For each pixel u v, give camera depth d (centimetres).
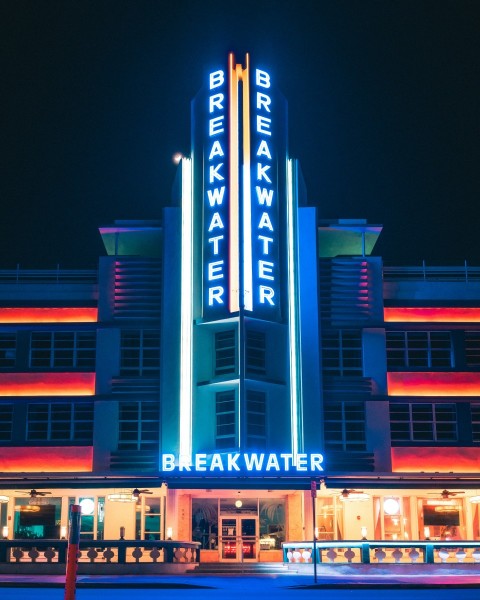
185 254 5041
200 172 5128
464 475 5003
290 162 5241
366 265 5272
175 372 4919
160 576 4003
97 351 5122
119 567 4059
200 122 5194
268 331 4984
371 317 5203
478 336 5297
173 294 5044
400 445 5069
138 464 4916
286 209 5119
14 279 5512
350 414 5072
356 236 5450
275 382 4862
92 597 2919
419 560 4241
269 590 3338
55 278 5447
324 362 5131
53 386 5116
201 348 4928
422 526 5078
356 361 5156
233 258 4872
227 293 4819
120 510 4991
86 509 5006
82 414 5084
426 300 5294
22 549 4259
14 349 5206
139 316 5147
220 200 4947
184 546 4266
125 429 5000
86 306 5219
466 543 4238
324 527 5062
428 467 5038
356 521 5056
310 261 5106
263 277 4903
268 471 4675
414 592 3219
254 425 4816
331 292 5194
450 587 3375
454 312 5291
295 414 4869
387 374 5166
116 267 5222
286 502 4953
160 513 4991
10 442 5031
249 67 5150
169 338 4975
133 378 5059
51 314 5216
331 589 3384
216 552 4838
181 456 4750
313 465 4756
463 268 5366
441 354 5244
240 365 4716
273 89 5225
